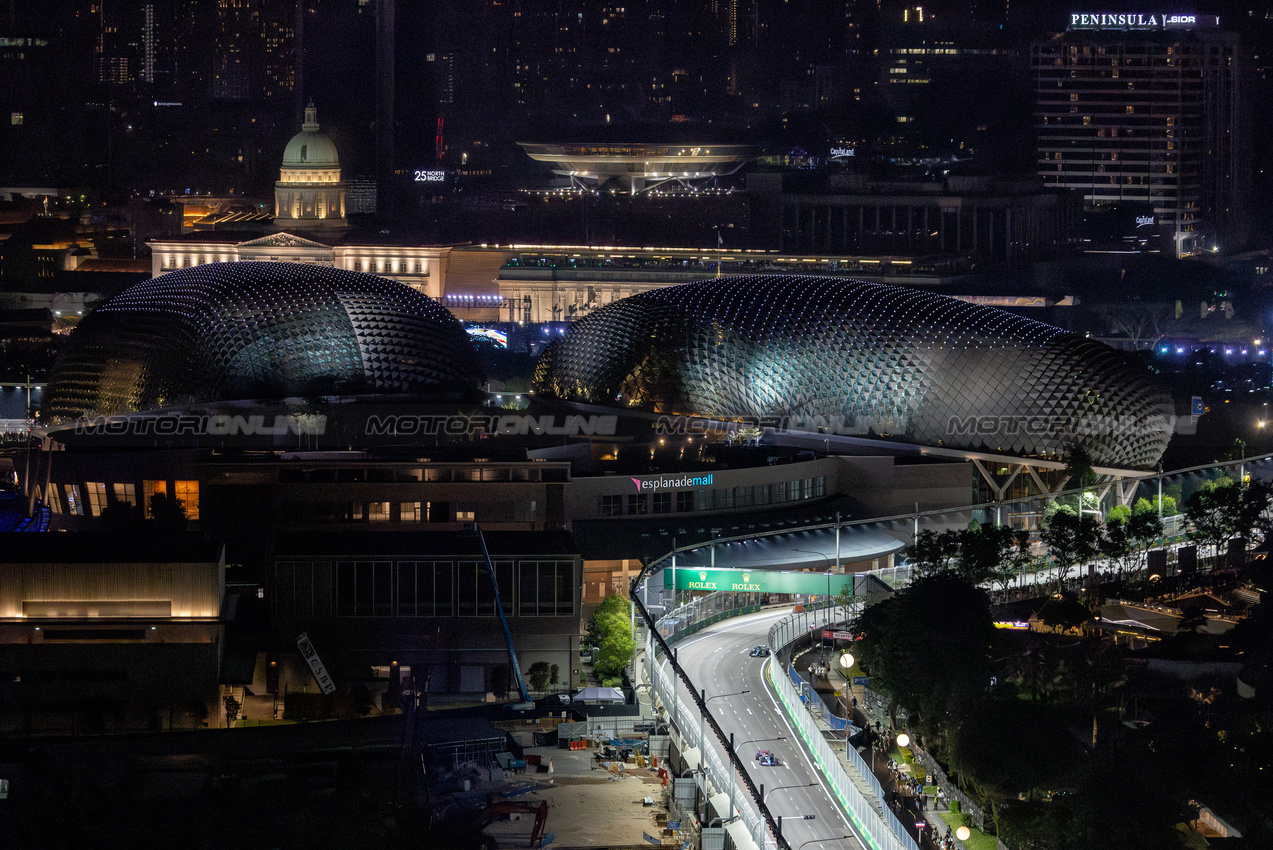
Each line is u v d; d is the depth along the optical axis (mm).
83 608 189375
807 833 147750
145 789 156500
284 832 143125
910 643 180625
